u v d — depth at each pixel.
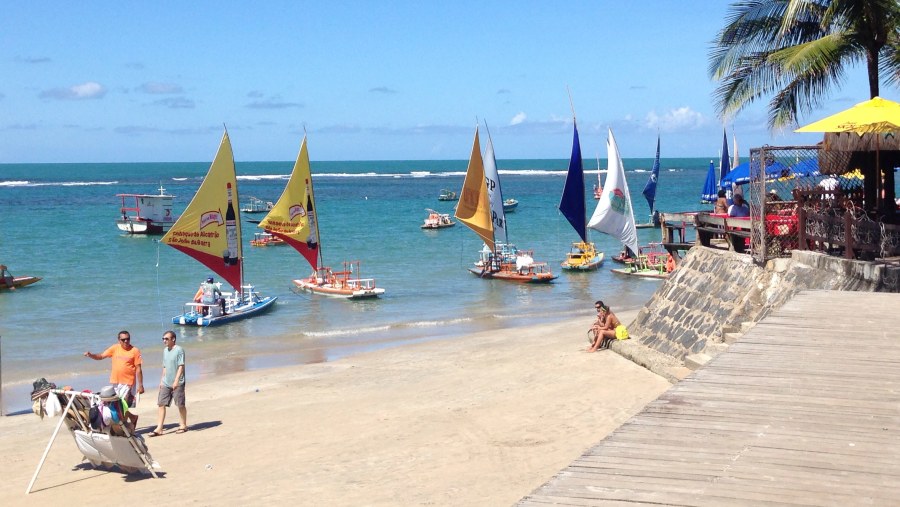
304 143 39.91
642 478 6.52
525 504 6.05
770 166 18.58
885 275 14.83
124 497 12.73
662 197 117.81
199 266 47.91
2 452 15.55
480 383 19.39
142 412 18.41
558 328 28.39
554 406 16.53
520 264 43.28
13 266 48.03
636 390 17.28
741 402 8.55
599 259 47.81
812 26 21.22
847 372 9.69
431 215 73.31
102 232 68.56
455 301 36.88
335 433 15.69
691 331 18.95
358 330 30.09
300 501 12.05
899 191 51.12
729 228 19.44
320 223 77.56
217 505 12.12
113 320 32.44
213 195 34.09
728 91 22.44
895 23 19.98
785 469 6.70
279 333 29.78
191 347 27.41
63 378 23.38
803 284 16.27
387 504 11.68
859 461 6.87
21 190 141.62
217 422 17.09
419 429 15.53
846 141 17.19
